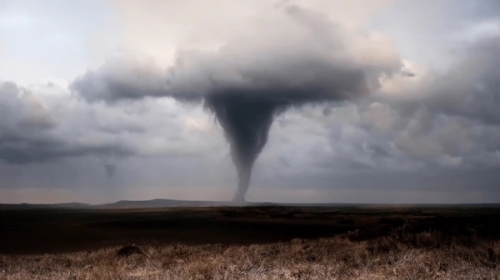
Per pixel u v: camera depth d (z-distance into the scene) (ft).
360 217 165.89
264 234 97.86
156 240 84.53
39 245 80.59
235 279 35.78
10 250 73.56
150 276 37.81
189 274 37.93
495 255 40.78
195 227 118.42
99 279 38.09
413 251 44.45
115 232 105.91
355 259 43.42
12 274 42.60
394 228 63.82
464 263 37.32
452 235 53.67
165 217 184.96
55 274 41.75
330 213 243.19
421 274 34.17
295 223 130.11
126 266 44.37
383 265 38.96
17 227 123.65
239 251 53.16
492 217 64.95
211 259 45.57
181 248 56.80
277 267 40.29
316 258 46.68
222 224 127.75
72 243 83.35
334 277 34.78
